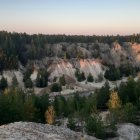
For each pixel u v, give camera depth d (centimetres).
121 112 8425
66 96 17725
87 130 6794
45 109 9694
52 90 19300
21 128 3831
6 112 6838
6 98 7250
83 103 10425
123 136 7238
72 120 7769
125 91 11344
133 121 8425
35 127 3956
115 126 7319
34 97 10300
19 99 9256
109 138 7056
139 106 9888
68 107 10262
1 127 3862
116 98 9694
